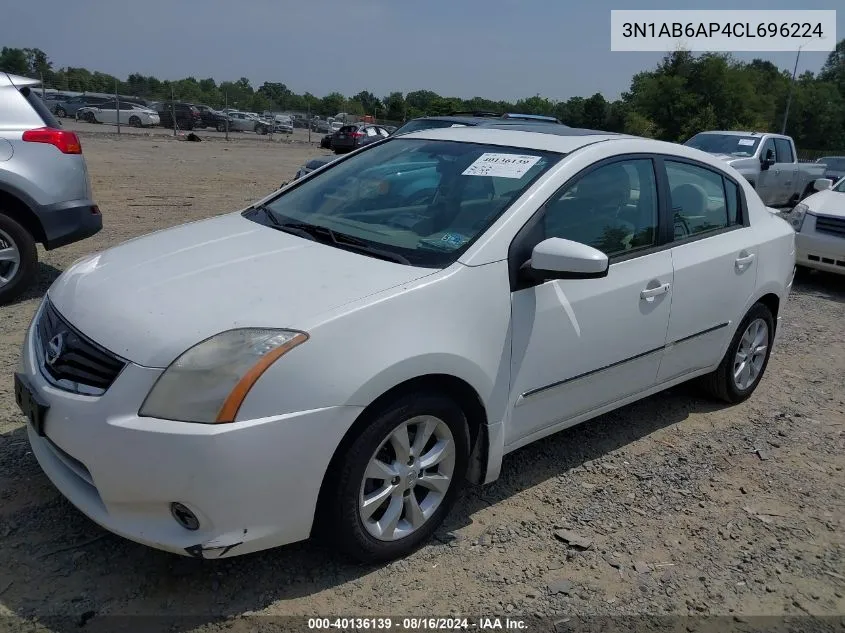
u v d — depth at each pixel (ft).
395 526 9.65
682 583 9.87
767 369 18.74
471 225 10.68
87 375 8.56
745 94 199.00
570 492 11.98
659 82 199.41
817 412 16.07
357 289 9.21
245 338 8.31
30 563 9.20
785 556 10.64
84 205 20.76
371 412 8.91
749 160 43.91
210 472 7.91
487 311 9.97
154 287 9.36
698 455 13.61
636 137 13.34
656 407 15.76
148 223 32.86
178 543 8.15
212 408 7.98
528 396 10.84
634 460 13.24
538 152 11.91
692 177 13.84
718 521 11.44
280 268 9.78
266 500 8.26
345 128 105.19
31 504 10.38
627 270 12.00
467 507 11.30
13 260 19.81
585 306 11.27
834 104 252.01
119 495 8.23
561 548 10.43
